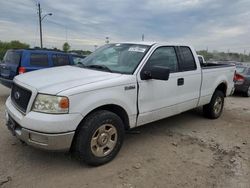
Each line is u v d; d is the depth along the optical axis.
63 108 3.17
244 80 11.06
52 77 3.73
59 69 4.39
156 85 4.36
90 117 3.48
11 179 3.28
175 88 4.80
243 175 3.66
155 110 4.42
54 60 8.31
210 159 4.13
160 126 5.72
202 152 4.39
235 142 4.98
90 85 3.45
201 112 7.13
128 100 3.91
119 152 4.20
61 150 3.29
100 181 3.34
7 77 7.73
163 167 3.79
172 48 4.92
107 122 3.64
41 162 3.75
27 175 3.39
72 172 3.52
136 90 4.02
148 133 5.22
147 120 4.35
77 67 4.54
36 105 3.24
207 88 5.82
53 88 3.26
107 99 3.58
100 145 3.66
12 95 3.99
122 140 3.95
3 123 5.38
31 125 3.17
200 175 3.61
